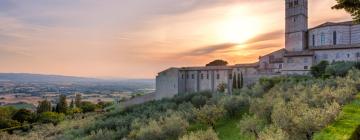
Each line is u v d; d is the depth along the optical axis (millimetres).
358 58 79688
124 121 66375
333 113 27062
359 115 26219
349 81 50844
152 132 45406
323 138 20875
